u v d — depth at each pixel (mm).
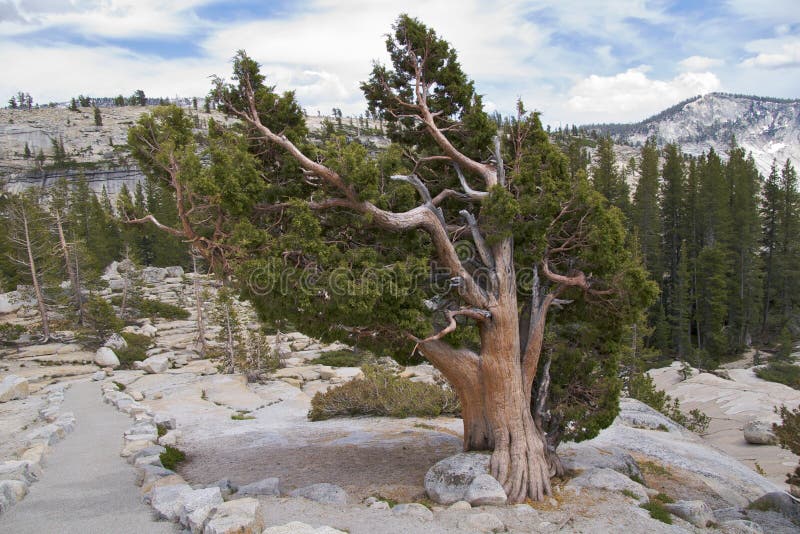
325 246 10719
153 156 11586
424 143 15109
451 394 21531
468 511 9758
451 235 13047
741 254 57781
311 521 8719
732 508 12141
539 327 12094
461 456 11562
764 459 24250
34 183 120625
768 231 62594
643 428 21500
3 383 26250
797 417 13227
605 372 12961
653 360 53750
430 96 14516
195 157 10172
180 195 10547
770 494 12781
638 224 60438
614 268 11961
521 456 11234
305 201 11023
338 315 10547
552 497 10906
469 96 14273
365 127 173750
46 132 146875
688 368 44562
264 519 8734
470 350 12133
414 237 12016
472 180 14281
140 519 8617
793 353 51281
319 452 15266
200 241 11234
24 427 18625
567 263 12867
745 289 57719
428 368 36094
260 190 10914
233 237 10195
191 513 8078
